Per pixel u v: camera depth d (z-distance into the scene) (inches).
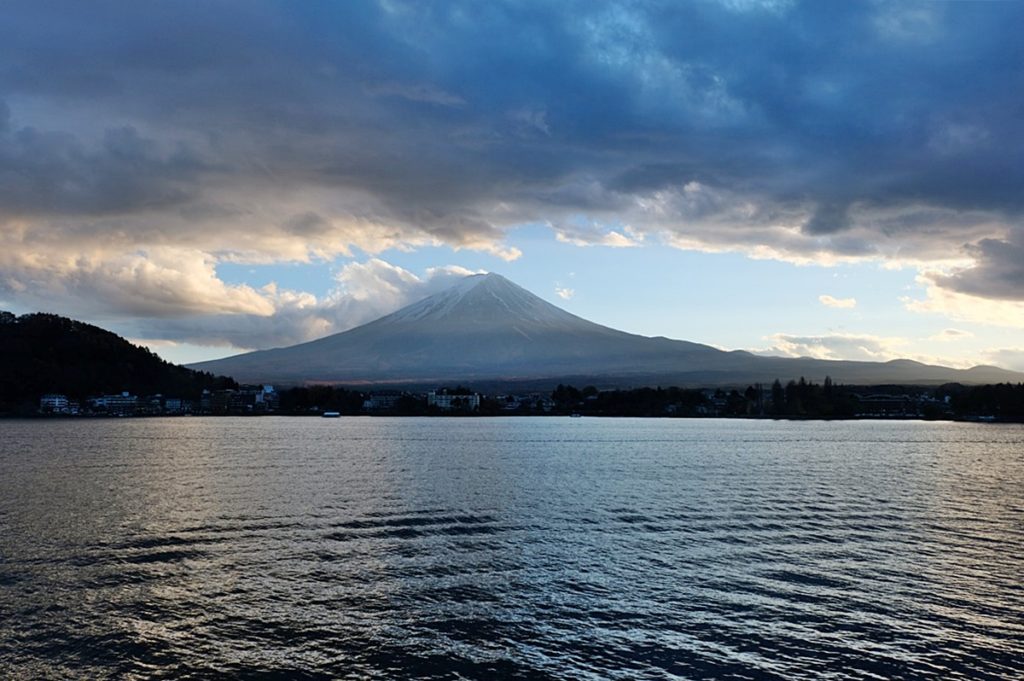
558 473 3595.0
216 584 1499.8
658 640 1233.4
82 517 2194.9
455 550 1796.3
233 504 2454.5
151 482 3063.5
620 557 1734.7
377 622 1302.9
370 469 3668.8
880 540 1932.8
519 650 1194.0
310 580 1533.0
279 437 6830.7
